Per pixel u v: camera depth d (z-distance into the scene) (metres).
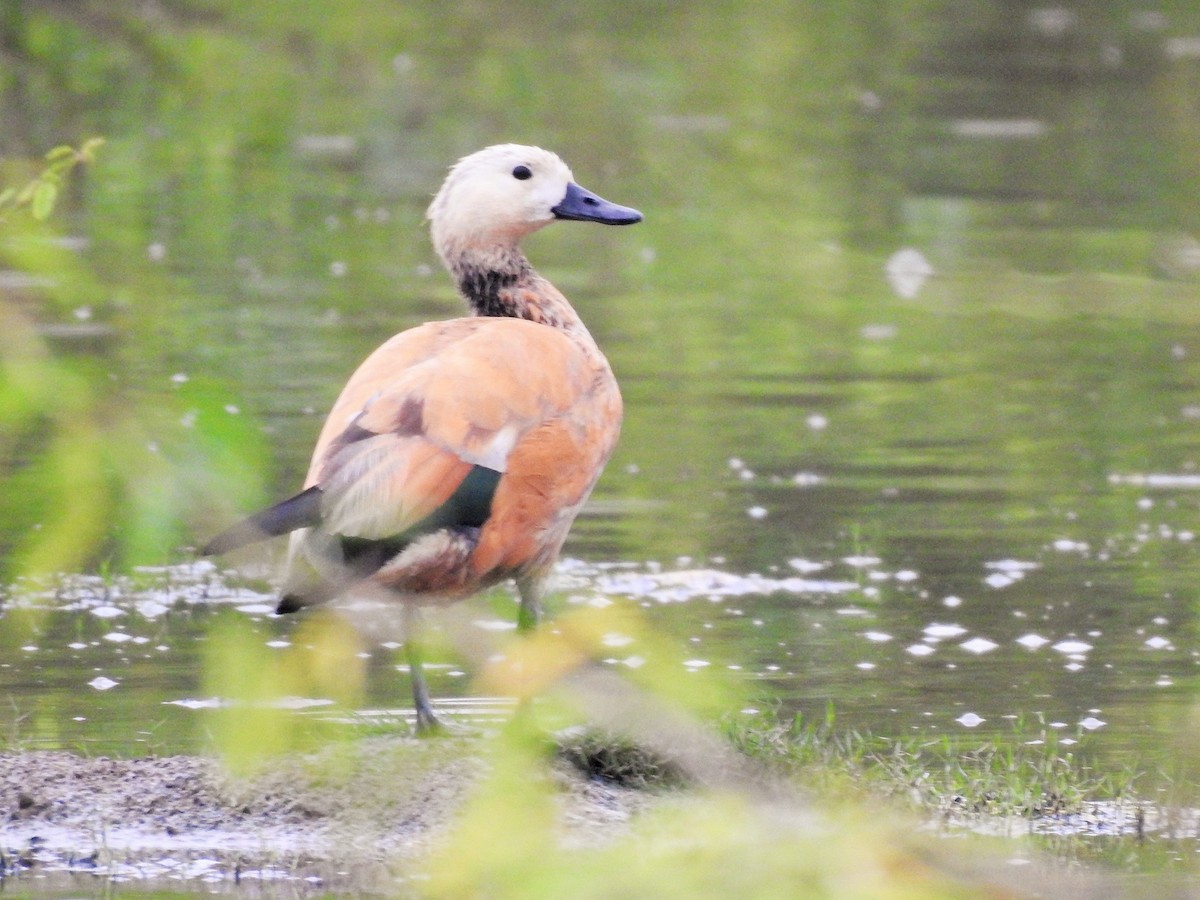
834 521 14.26
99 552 13.08
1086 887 7.56
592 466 9.50
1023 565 13.16
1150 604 12.28
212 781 8.88
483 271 11.13
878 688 10.61
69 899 7.88
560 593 12.12
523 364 9.09
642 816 7.91
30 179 6.29
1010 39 44.88
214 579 12.56
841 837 4.16
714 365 19.55
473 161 11.14
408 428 8.54
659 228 27.31
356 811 8.37
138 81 33.44
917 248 26.02
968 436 16.88
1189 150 33.16
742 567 13.05
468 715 9.89
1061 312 22.45
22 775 8.98
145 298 9.16
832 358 20.00
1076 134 34.59
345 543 8.09
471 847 4.31
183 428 4.17
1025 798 8.91
